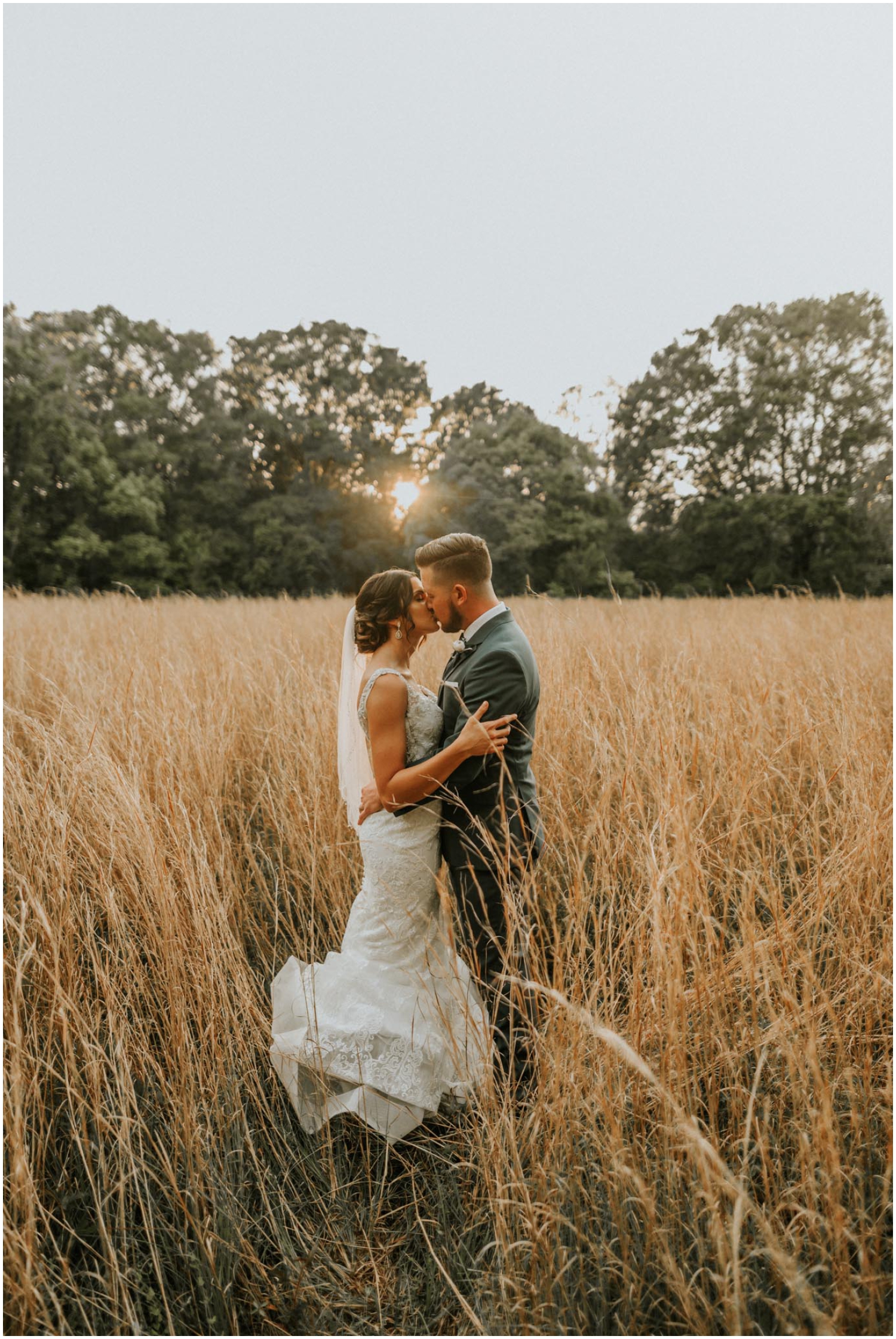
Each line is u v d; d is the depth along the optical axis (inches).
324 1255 68.5
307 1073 82.5
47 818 100.4
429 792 80.0
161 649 216.7
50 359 1385.3
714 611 339.9
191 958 87.0
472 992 87.9
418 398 1825.8
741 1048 73.7
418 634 88.2
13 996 74.0
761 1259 61.6
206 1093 78.5
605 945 94.1
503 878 76.9
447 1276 59.5
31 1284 59.6
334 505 1566.2
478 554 84.4
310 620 299.9
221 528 1493.6
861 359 1551.4
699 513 1535.4
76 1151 76.4
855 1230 63.9
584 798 119.8
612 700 141.8
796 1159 68.7
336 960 90.0
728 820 106.1
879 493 1467.8
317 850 115.8
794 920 81.7
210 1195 70.9
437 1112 83.6
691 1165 64.1
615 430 1814.7
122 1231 65.2
